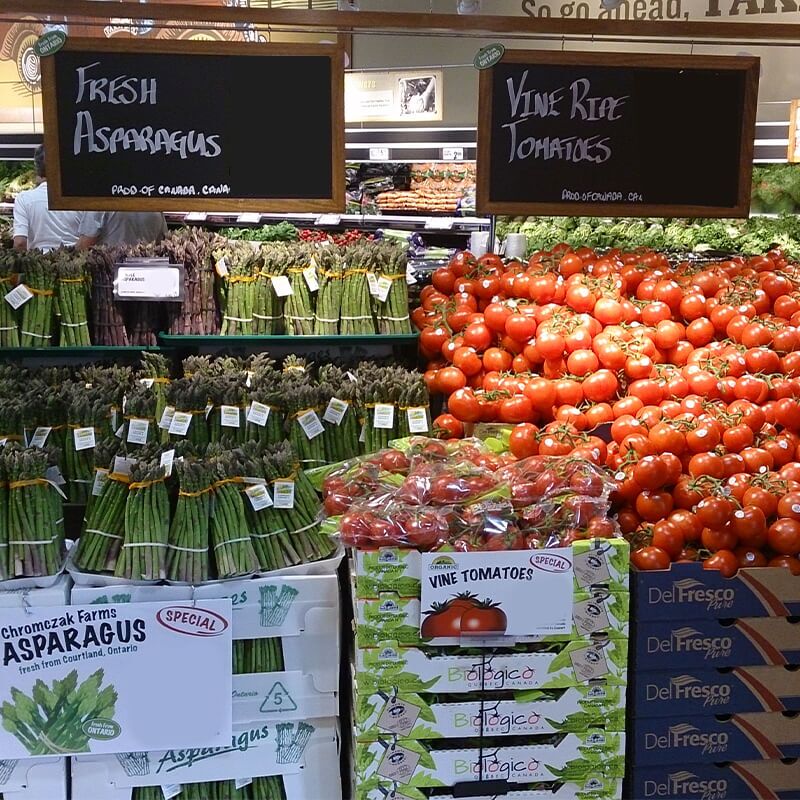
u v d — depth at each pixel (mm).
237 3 6875
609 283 3623
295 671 2617
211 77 3465
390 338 3877
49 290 3811
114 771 2562
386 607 2463
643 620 2596
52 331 3881
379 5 9117
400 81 7949
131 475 2568
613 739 2561
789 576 2613
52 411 3305
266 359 3682
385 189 8234
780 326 3422
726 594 2605
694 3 8562
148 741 2543
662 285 3613
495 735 2525
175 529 2561
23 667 2479
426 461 2914
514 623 2473
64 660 2492
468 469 2779
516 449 3088
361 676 2477
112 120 3457
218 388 3268
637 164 3709
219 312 4082
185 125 3486
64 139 3457
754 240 7270
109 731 2525
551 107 3631
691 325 3535
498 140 3643
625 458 2867
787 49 8453
